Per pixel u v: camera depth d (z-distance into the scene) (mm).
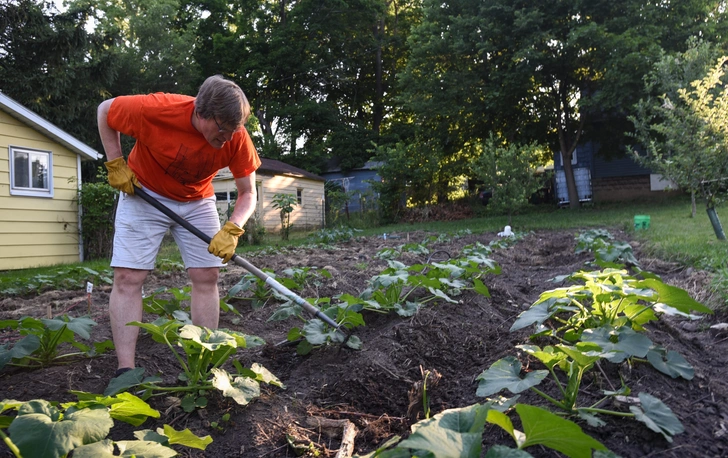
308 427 2377
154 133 2764
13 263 9828
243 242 12969
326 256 8383
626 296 2615
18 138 9945
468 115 18297
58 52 19797
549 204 22125
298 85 31688
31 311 4742
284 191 20453
